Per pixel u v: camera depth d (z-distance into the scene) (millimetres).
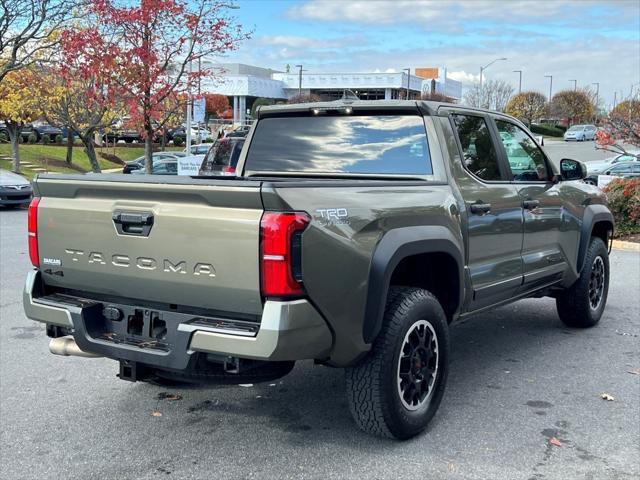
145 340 3721
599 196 6766
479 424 4328
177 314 3588
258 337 3262
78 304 3896
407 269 4512
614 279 9516
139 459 3852
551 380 5195
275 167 5172
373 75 63312
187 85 17656
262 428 4289
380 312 3729
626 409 4594
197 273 3436
